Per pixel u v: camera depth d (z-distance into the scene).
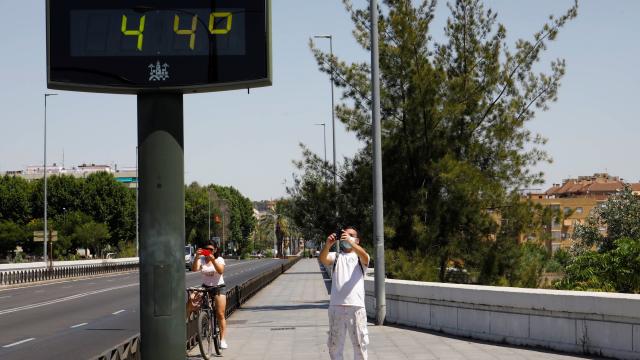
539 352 12.17
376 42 18.91
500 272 22.56
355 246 9.44
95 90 8.60
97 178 105.44
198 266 13.96
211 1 8.46
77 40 8.45
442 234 22.94
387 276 21.89
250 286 31.08
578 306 11.69
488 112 23.59
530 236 22.89
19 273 49.41
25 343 17.41
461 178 22.34
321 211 24.64
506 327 13.35
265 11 8.43
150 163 8.70
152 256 8.66
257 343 15.20
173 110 8.73
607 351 11.27
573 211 22.84
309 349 14.05
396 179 23.42
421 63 23.48
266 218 199.25
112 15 8.48
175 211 8.73
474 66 23.70
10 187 101.88
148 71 8.46
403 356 12.36
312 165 25.08
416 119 23.17
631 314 10.81
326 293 34.53
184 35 8.48
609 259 19.56
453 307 15.02
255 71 8.43
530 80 23.31
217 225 158.25
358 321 9.39
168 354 8.64
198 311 13.46
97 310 27.28
